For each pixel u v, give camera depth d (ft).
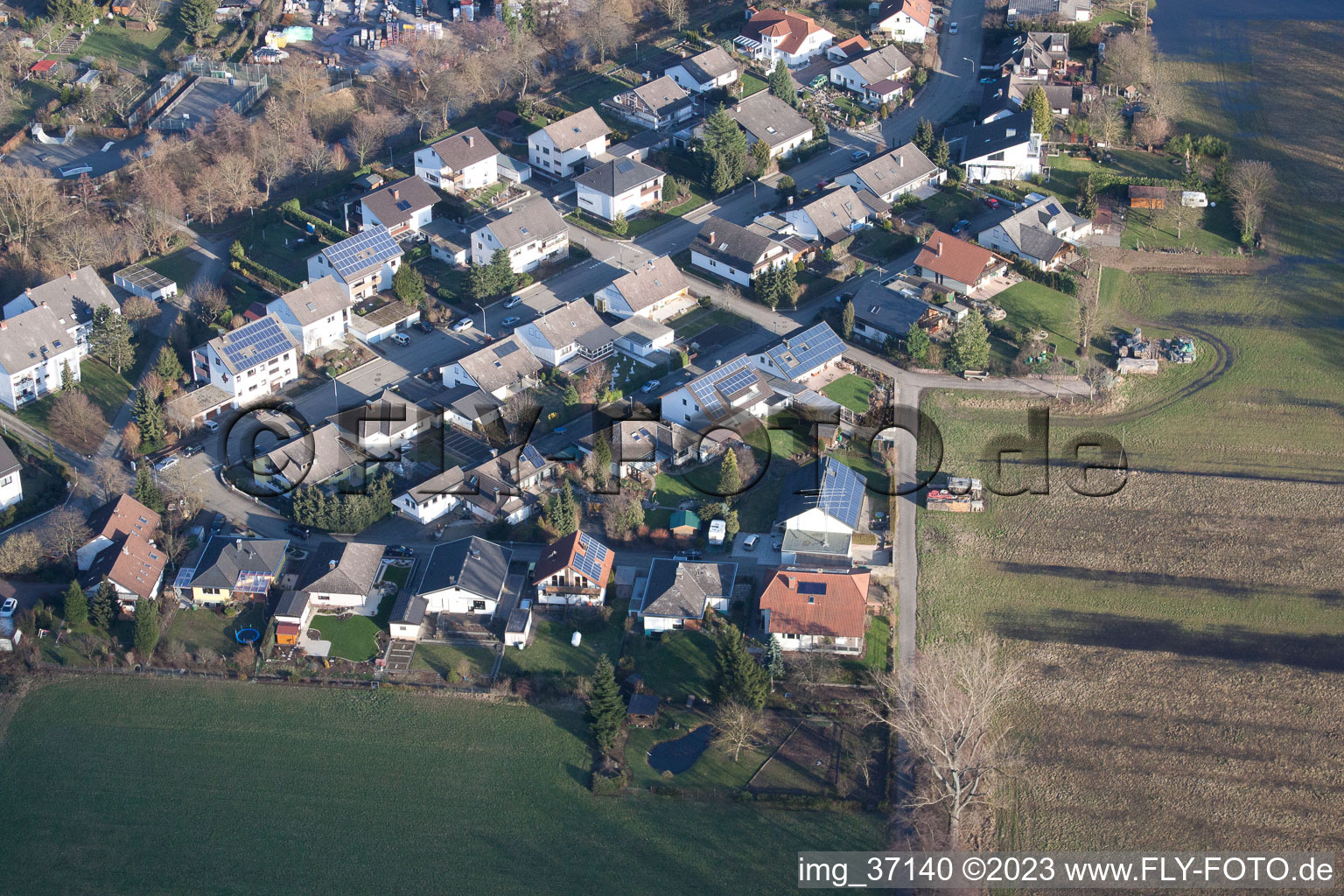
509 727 387.14
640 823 358.43
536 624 421.18
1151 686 398.42
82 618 412.57
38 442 489.26
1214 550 452.35
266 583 425.28
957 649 382.83
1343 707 390.83
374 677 402.52
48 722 387.55
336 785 369.50
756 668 382.42
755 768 373.40
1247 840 351.67
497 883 342.85
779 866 346.74
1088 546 455.22
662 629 418.51
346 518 449.06
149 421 483.10
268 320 518.78
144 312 552.41
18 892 340.18
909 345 536.83
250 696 396.78
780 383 523.70
